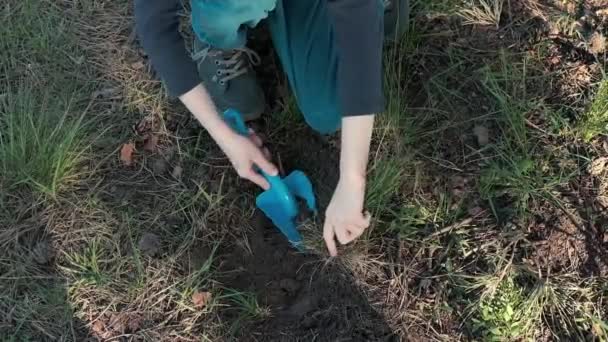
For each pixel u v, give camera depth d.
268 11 1.61
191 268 1.78
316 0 1.68
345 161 1.41
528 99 1.86
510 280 1.69
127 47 2.00
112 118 1.93
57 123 1.91
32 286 1.77
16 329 1.73
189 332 1.73
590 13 1.94
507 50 1.92
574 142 1.81
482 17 1.95
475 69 1.90
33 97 1.93
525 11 1.95
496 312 1.66
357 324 1.70
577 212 1.75
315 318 1.72
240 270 1.78
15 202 1.84
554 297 1.67
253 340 1.72
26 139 1.86
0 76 1.98
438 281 1.72
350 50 1.37
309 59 1.67
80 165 1.88
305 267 1.77
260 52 1.97
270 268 1.78
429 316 1.70
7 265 1.79
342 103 1.38
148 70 1.97
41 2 2.03
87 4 2.04
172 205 1.84
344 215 1.44
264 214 1.82
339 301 1.73
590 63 1.89
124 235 1.82
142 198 1.85
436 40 1.93
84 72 1.98
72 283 1.77
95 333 1.74
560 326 1.66
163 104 1.93
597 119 1.79
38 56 2.00
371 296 1.72
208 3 1.49
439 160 1.82
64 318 1.75
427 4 1.94
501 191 1.77
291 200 1.69
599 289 1.69
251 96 1.83
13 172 1.84
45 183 1.84
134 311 1.75
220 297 1.75
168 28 1.43
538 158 1.80
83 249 1.81
